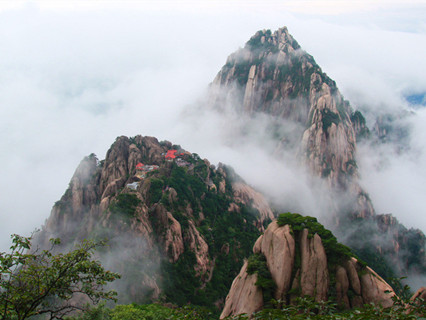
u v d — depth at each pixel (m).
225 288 106.19
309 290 50.12
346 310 47.44
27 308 29.97
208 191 144.12
